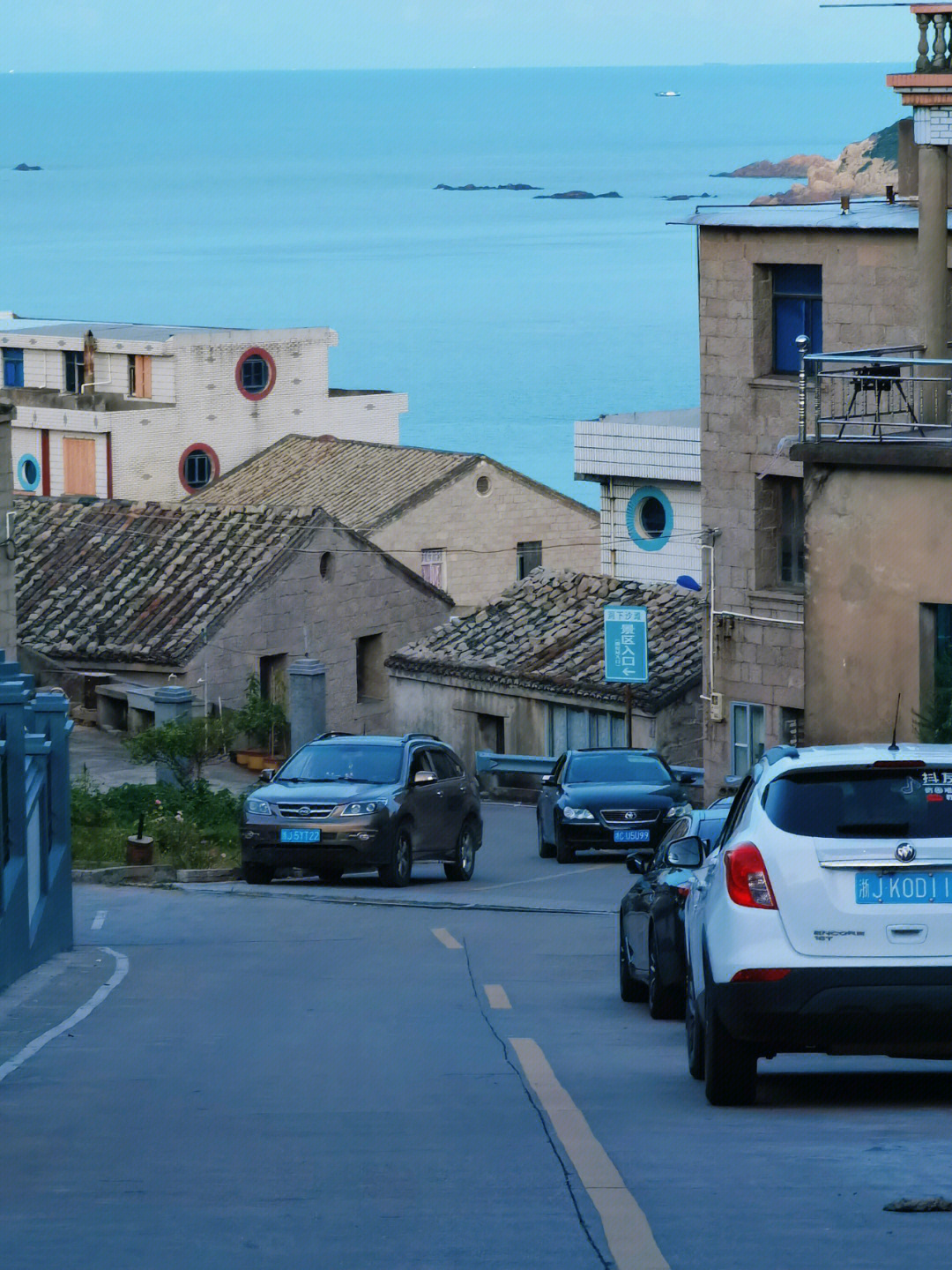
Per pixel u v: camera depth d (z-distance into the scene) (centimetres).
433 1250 1194
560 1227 1248
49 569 8556
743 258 5912
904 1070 2088
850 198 5944
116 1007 2700
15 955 3052
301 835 4600
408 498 10481
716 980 1730
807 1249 1173
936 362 3925
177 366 11662
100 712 7838
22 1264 1168
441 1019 2547
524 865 5516
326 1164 1484
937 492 3912
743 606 6088
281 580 8288
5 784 3083
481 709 7606
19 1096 1884
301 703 7338
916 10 4822
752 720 6122
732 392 6003
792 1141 1552
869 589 4022
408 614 8944
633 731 7031
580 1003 2758
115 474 11388
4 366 12388
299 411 12306
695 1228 1235
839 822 1712
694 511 8244
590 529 11144
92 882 4825
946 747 1823
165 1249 1205
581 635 7594
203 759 6075
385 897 4522
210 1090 1911
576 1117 1700
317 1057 2161
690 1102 1809
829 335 5741
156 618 8094
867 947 1689
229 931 3875
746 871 1722
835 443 4025
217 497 11094
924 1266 1127
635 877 5147
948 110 4847
